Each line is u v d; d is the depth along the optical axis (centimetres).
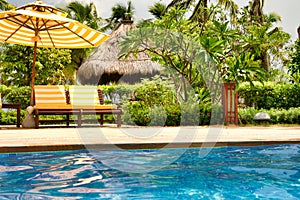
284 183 387
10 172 430
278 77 2319
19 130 899
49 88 1060
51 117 1248
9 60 1864
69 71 3119
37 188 360
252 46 1204
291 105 1362
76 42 1152
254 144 638
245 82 1371
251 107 1340
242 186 375
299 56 1385
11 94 1291
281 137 709
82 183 382
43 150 557
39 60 1905
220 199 328
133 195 339
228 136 727
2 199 321
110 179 398
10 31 1092
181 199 327
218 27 1160
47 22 1074
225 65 1148
